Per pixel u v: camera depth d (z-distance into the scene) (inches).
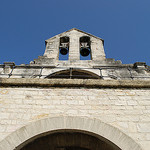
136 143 153.4
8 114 176.4
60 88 207.3
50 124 167.2
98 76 387.5
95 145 198.5
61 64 428.8
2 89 203.5
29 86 208.7
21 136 157.2
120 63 431.8
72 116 174.6
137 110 183.9
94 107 185.8
